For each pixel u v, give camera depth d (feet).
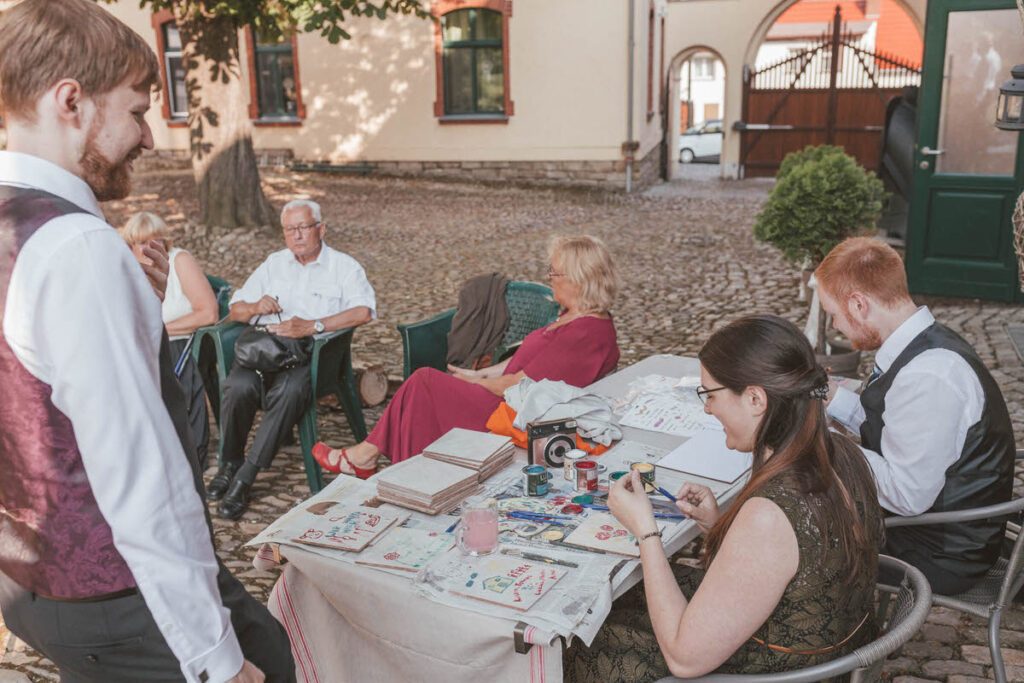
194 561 4.52
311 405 13.29
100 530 4.57
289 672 5.90
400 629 6.42
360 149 51.16
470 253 32.17
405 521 7.32
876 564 5.99
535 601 6.06
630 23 45.32
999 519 7.91
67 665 4.97
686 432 9.12
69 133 4.47
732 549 5.53
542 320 14.60
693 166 67.31
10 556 4.71
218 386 15.25
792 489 5.56
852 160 17.47
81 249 4.24
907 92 31.04
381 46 49.24
